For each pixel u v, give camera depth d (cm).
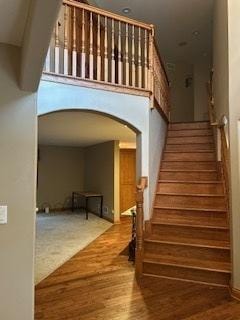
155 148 434
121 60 391
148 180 377
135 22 371
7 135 189
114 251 441
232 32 297
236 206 283
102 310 255
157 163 454
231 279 289
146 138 375
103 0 552
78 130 527
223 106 359
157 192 431
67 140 704
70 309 256
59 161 868
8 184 187
